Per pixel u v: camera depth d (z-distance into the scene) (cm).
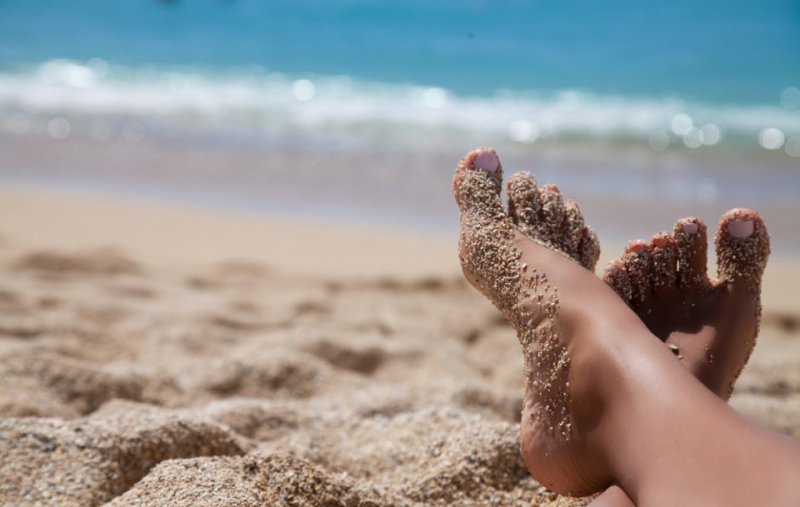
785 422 246
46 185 623
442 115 935
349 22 1462
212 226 537
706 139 827
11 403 231
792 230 553
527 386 165
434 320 362
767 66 1192
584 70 1187
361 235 530
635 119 923
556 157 756
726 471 122
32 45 1320
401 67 1214
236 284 411
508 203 208
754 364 315
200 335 319
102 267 420
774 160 749
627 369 145
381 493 174
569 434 153
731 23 1420
